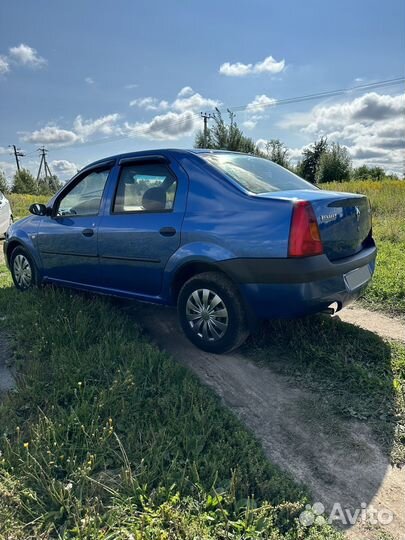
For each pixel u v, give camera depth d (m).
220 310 3.49
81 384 3.02
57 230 4.70
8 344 3.83
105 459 2.39
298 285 3.10
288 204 3.14
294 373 3.36
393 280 5.23
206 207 3.51
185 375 3.23
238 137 35.44
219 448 2.43
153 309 4.78
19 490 2.17
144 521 1.99
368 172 46.81
